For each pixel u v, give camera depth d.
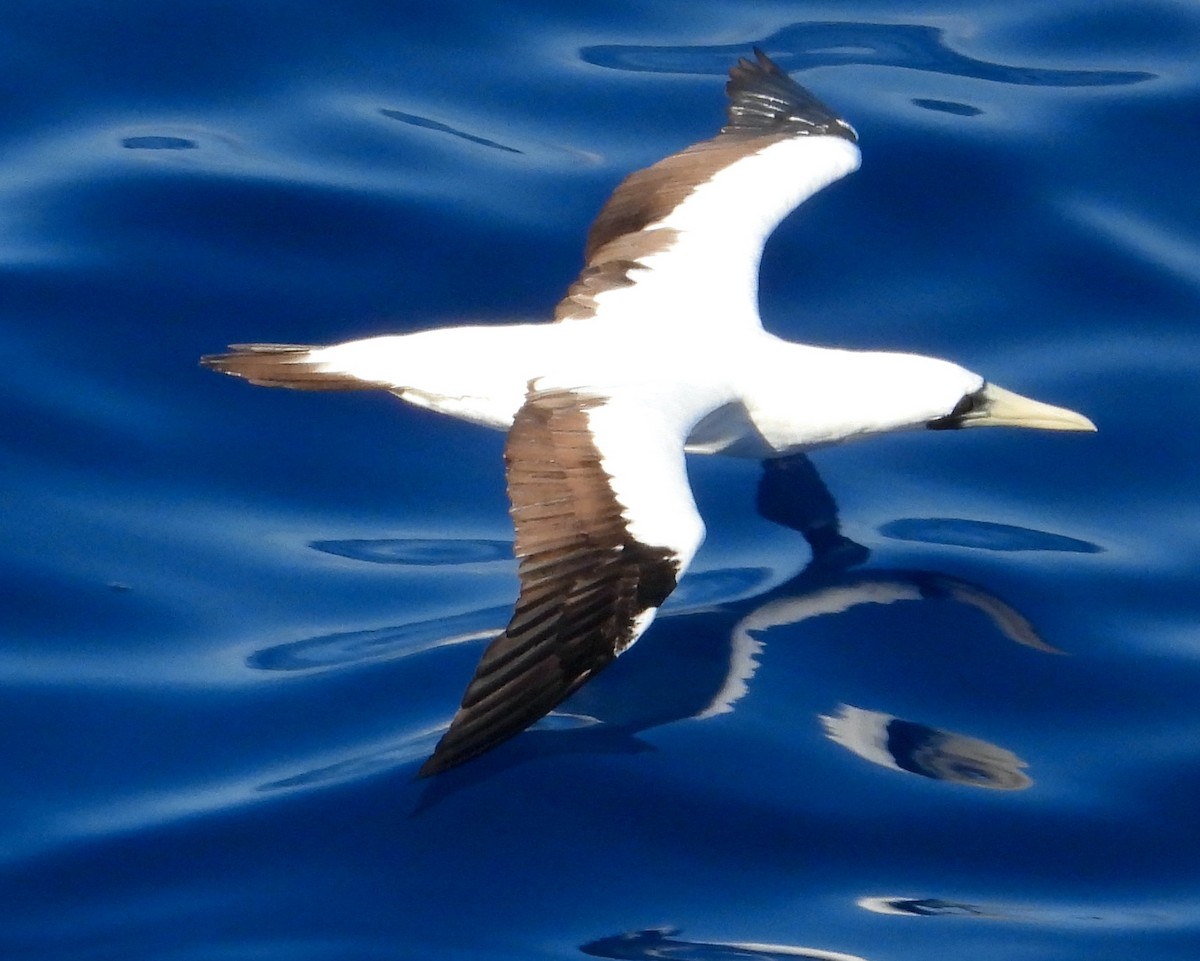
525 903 10.69
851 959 10.30
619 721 12.08
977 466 14.95
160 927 10.53
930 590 13.46
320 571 13.51
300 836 11.15
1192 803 11.67
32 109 17.39
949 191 17.34
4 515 13.76
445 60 18.48
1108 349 15.93
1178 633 13.14
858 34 19.30
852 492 14.62
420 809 11.30
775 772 11.67
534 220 16.66
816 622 13.10
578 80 18.28
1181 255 16.83
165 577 13.41
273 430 14.78
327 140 17.41
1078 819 11.48
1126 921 10.69
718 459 14.88
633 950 10.35
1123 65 18.89
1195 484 14.65
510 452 11.03
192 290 15.84
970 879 10.97
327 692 12.31
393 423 14.96
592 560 10.30
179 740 11.98
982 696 12.51
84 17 18.20
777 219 14.80
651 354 12.80
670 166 15.32
